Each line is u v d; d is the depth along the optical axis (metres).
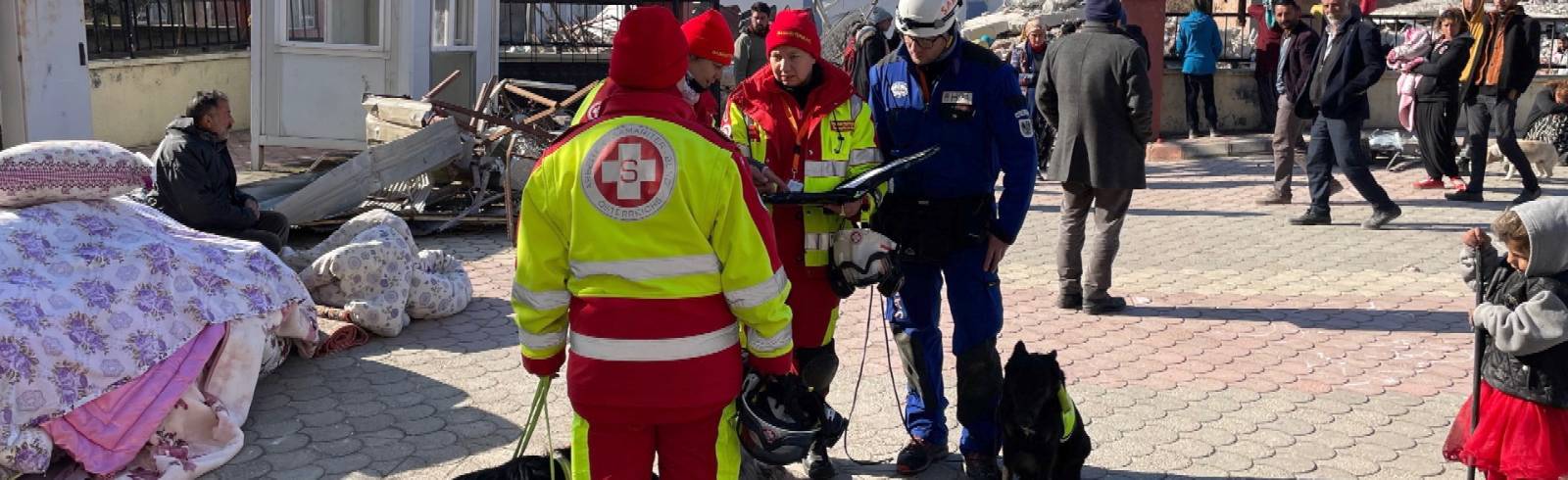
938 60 4.56
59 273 4.82
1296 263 8.68
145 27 13.86
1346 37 9.48
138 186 5.18
